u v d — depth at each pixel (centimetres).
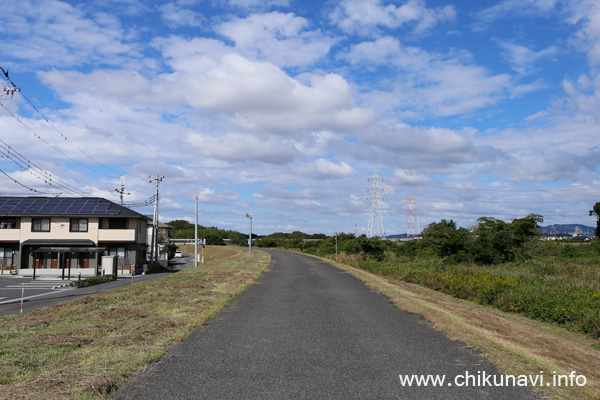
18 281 2788
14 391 486
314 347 770
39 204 3862
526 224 3070
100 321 954
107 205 3931
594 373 691
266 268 3136
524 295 1508
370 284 2012
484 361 690
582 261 3070
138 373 598
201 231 11281
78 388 500
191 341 801
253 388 545
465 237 3225
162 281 2020
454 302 1639
